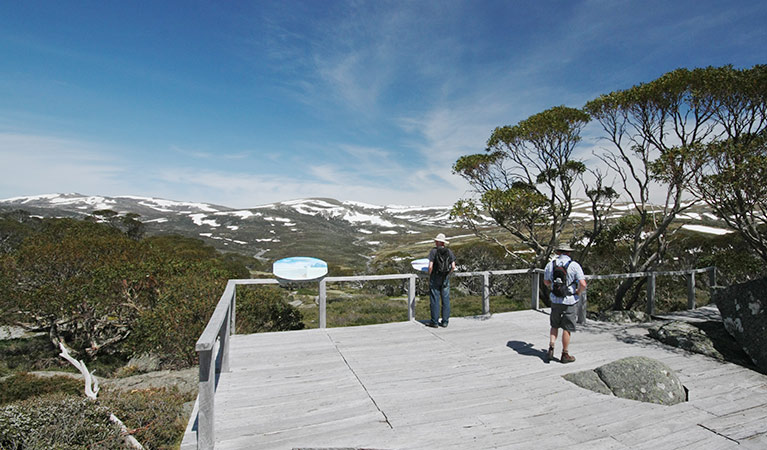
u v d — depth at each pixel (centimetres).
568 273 531
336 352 567
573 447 322
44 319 1858
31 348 1916
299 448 314
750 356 538
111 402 700
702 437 342
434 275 709
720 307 616
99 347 1781
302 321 1580
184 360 1185
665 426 361
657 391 419
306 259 683
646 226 1249
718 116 880
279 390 431
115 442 565
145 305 1706
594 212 1183
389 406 394
